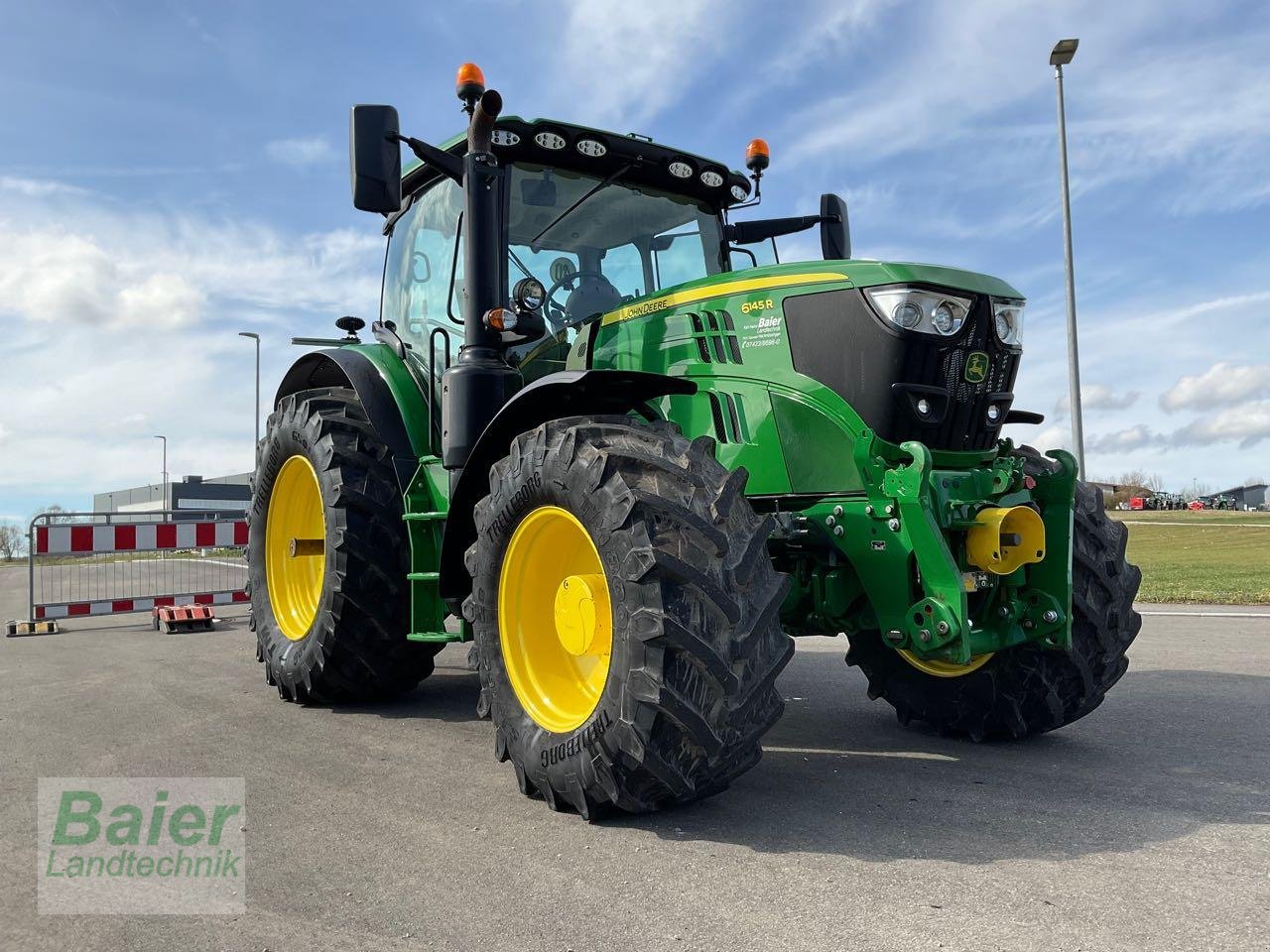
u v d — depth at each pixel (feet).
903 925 6.60
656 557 8.39
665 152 14.52
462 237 14.42
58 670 18.94
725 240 15.66
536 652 10.34
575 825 8.94
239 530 29.73
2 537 160.56
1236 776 10.55
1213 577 40.93
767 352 11.40
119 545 27.78
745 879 7.52
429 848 8.33
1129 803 9.54
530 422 11.12
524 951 6.30
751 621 8.60
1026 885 7.32
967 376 10.94
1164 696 15.12
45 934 6.68
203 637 24.98
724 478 9.10
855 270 10.84
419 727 13.50
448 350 14.57
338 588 14.08
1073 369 41.22
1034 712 12.16
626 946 6.34
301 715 14.37
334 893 7.33
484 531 10.53
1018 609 11.05
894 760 11.55
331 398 15.93
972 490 10.70
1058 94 41.37
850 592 10.83
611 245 14.62
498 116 12.75
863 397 10.63
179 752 11.94
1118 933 6.43
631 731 8.42
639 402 11.85
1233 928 6.49
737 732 8.59
